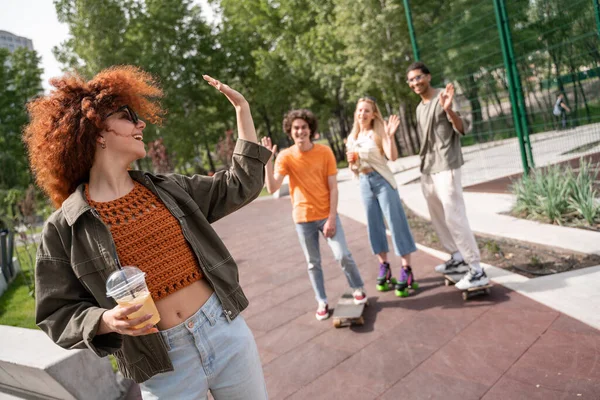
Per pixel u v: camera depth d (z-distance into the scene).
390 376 2.98
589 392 2.42
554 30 7.02
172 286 1.59
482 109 10.09
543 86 8.06
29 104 1.66
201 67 33.50
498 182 8.22
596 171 5.69
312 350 3.55
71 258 1.53
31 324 5.37
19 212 8.35
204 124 33.78
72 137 1.57
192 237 1.67
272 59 31.09
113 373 3.28
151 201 1.67
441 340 3.29
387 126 4.10
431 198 4.20
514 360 2.86
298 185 3.95
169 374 1.59
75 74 1.67
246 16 32.72
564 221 5.21
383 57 21.33
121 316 1.34
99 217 1.53
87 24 28.47
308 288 5.09
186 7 32.84
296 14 28.95
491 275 4.21
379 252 4.43
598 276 3.68
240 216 12.66
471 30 10.00
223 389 1.68
